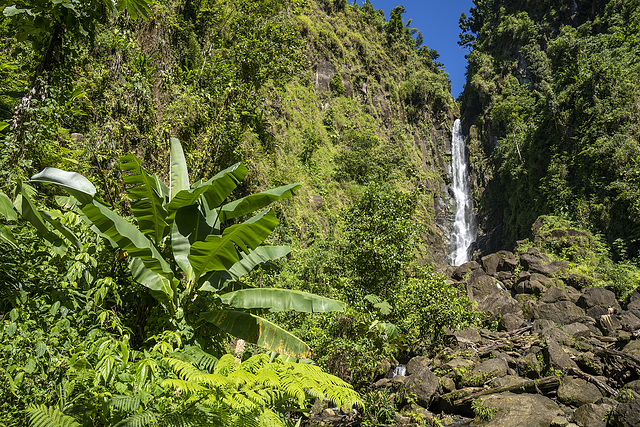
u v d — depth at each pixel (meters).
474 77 56.09
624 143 29.80
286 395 3.72
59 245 3.75
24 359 3.00
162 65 15.28
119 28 12.49
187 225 5.10
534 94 46.66
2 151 5.00
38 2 4.97
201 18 19.09
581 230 27.69
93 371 2.84
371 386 11.23
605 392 10.09
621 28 39.38
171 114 12.85
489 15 63.56
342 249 12.96
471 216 50.06
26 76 7.76
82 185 3.74
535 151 37.78
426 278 13.33
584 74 34.12
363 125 47.84
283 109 35.03
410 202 12.27
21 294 3.47
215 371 3.08
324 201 30.61
